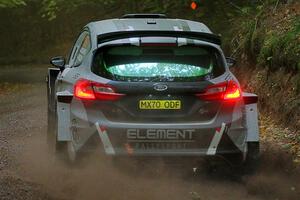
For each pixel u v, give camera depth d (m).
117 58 11.91
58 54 69.12
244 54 23.41
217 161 11.97
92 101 11.70
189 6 31.75
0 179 12.48
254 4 28.41
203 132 11.62
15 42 72.25
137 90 11.55
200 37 12.20
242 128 11.95
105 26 12.93
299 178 12.41
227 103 11.82
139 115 11.59
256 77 20.97
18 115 24.33
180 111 11.66
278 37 20.16
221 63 12.06
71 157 11.96
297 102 17.20
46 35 71.94
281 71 19.17
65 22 69.88
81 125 11.74
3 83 42.94
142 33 12.00
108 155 11.54
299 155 14.59
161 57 11.96
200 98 11.68
